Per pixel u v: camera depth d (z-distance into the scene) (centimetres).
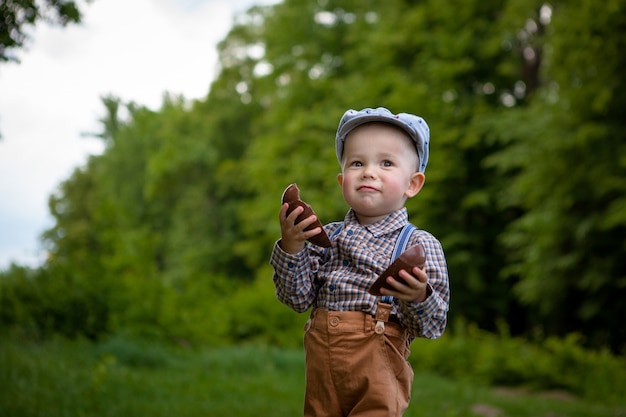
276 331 1461
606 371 1224
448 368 1358
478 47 2064
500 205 1953
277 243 251
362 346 241
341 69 2528
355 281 245
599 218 1516
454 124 2038
